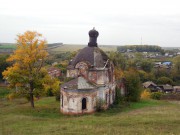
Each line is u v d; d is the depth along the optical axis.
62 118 40.62
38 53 46.00
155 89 112.62
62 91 44.62
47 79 47.84
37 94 47.41
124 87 57.41
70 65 48.56
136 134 27.38
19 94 47.50
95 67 45.97
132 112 44.72
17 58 44.56
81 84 43.88
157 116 37.72
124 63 104.44
